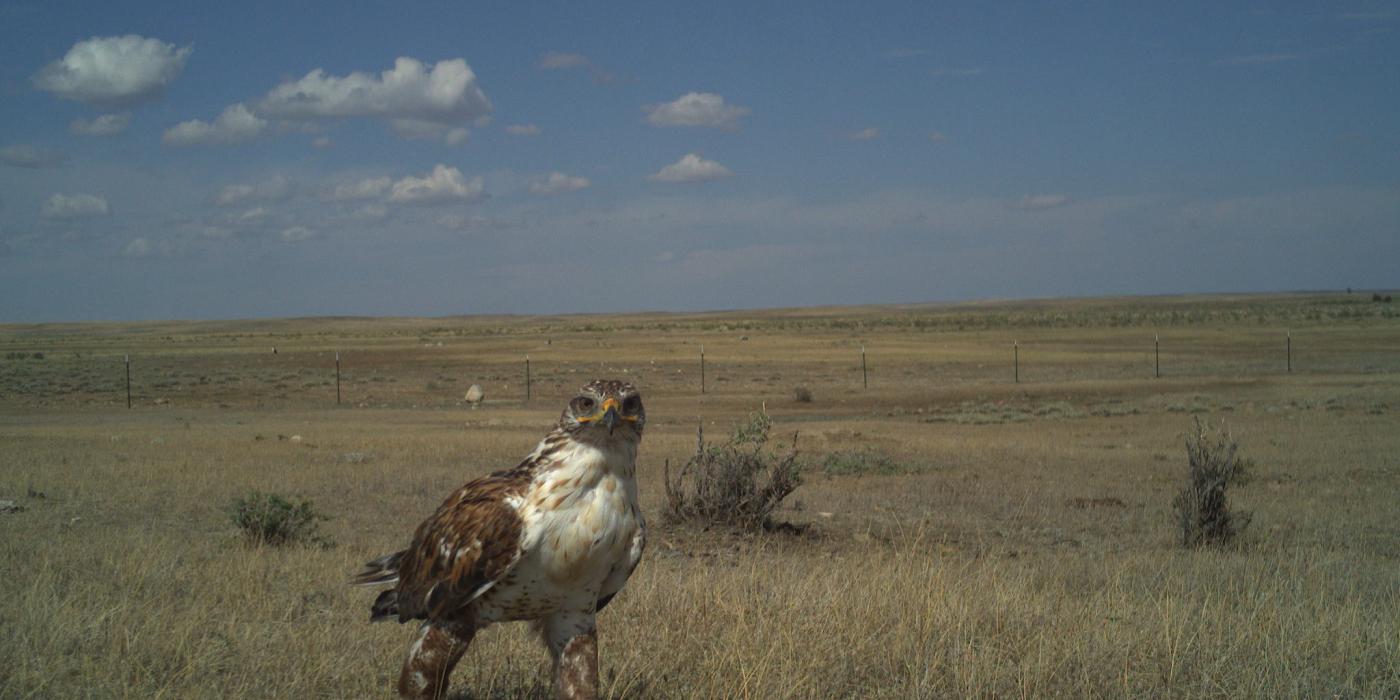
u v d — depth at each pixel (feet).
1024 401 152.87
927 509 59.11
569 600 17.88
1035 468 79.51
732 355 264.52
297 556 37.60
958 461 83.51
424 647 17.95
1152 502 62.69
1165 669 24.22
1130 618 28.84
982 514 58.03
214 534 44.88
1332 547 47.83
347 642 24.03
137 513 49.60
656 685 21.39
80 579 30.09
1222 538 49.21
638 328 492.95
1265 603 31.40
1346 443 89.25
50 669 20.65
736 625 25.18
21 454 72.95
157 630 23.35
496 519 16.97
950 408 146.61
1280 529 52.85
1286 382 164.25
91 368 239.50
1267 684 23.20
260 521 42.70
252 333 572.51
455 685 21.29
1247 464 75.51
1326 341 278.05
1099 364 225.35
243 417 133.80
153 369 235.81
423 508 55.26
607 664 22.54
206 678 20.75
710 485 51.24
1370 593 36.65
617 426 16.76
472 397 166.91
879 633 25.71
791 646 23.12
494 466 74.02
